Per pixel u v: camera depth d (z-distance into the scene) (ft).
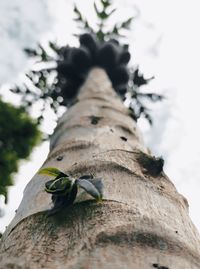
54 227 0.83
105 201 0.89
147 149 1.58
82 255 0.70
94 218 0.82
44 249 0.76
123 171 1.09
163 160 1.17
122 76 3.67
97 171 1.09
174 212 0.97
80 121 1.77
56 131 1.92
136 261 0.69
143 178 1.09
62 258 0.72
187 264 0.72
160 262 0.70
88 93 2.56
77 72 3.55
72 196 0.87
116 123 1.74
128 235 0.76
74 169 1.11
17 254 0.77
